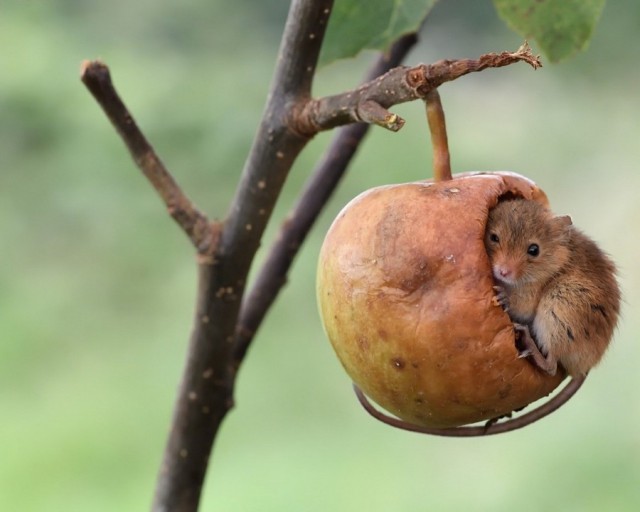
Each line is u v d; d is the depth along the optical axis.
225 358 4.08
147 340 13.71
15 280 14.66
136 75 15.16
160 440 12.16
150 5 17.31
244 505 10.79
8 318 13.89
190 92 14.61
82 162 15.03
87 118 15.32
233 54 17.11
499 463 11.11
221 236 3.86
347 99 3.35
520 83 17.78
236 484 11.14
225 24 17.50
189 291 14.65
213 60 16.56
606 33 14.91
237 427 12.24
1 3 16.56
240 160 14.08
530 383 3.39
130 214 15.03
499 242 3.91
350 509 10.62
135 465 11.77
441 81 3.06
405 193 3.46
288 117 3.63
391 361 3.35
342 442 11.82
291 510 10.56
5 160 15.15
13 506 10.95
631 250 13.59
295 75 3.65
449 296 3.29
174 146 14.12
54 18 16.91
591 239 4.11
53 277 14.77
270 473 11.28
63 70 15.88
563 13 4.54
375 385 3.45
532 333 3.76
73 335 13.99
